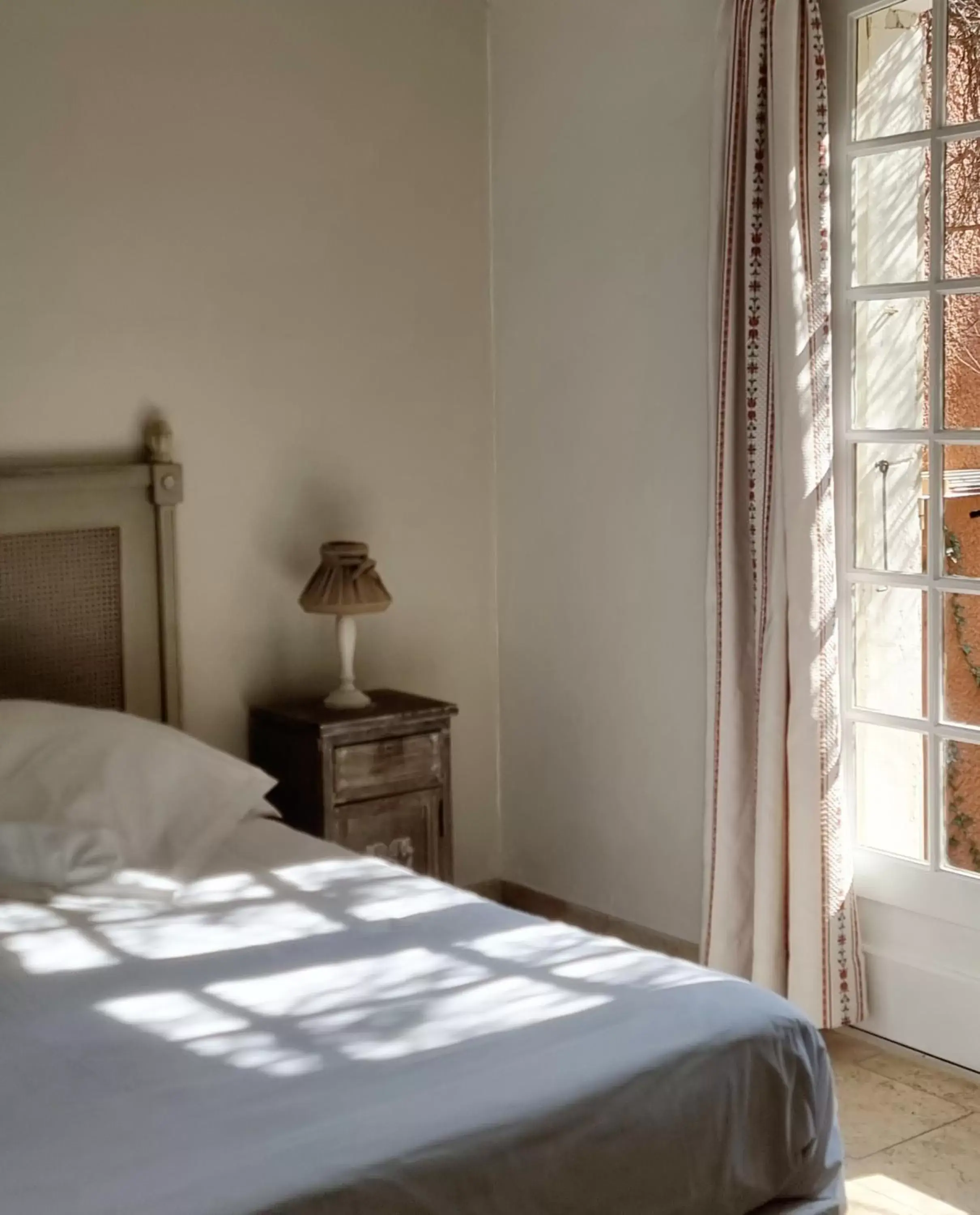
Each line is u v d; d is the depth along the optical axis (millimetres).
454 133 3920
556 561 3924
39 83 3215
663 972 2205
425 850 3584
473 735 4109
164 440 3393
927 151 3008
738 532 3246
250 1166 1613
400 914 2496
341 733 3393
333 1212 1579
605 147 3656
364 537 3832
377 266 3799
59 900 2582
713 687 3307
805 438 3074
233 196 3525
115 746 2902
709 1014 2043
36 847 2607
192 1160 1631
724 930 3285
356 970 2217
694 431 3498
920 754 3150
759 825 3182
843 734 3229
